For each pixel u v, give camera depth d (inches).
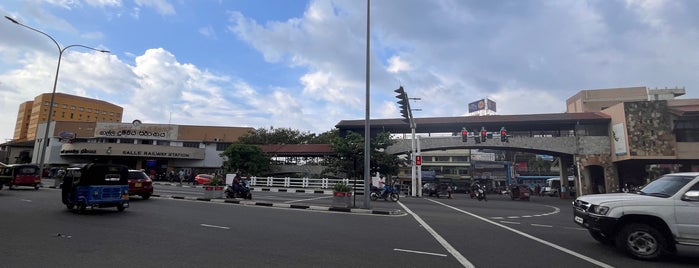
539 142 1499.8
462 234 391.2
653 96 2326.5
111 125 2126.0
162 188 1141.7
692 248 339.9
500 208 772.0
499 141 1525.6
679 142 1270.9
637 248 285.0
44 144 1079.0
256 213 544.1
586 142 1450.5
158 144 2140.7
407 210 666.2
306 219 491.5
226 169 1612.9
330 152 1610.5
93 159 2103.8
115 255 260.8
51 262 237.6
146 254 265.7
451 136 1571.1
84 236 330.6
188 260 250.7
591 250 314.5
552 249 316.8
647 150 1289.4
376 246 315.6
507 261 269.4
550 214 657.6
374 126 1603.1
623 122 1338.6
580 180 1403.8
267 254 274.4
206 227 395.9
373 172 1401.3
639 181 1483.8
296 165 1724.9
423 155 2903.5
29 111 4023.1
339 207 647.8
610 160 1418.6
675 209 283.4
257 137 2118.6
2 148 3043.8
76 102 3614.7
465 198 1226.6
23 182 962.1
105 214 493.7
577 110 2429.9
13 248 274.4
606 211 297.7
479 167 2797.7
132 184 705.6
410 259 269.6
